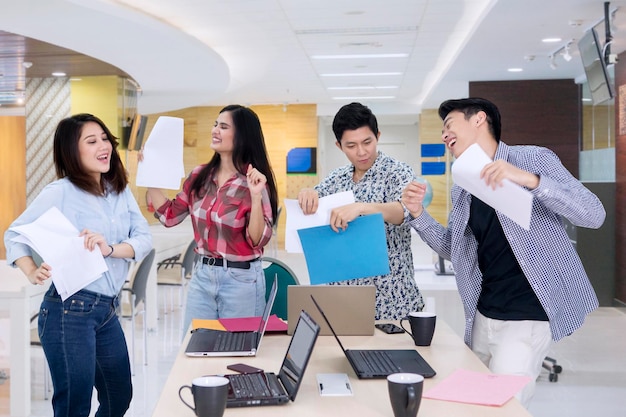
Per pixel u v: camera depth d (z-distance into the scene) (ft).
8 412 15.49
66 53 28.86
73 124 10.08
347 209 8.73
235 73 40.01
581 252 28.73
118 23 23.03
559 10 23.08
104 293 10.19
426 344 8.63
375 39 30.94
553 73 36.58
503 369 8.41
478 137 8.59
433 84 45.01
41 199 9.99
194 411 6.07
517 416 6.16
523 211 7.43
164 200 11.26
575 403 15.98
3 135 44.62
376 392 6.90
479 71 35.76
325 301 9.27
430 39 31.01
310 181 56.18
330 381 7.16
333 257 8.69
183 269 25.71
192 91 41.27
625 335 23.16
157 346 22.02
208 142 56.44
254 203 10.13
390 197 10.12
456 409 6.35
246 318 10.21
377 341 8.95
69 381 9.85
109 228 10.41
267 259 11.98
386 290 10.19
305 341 6.73
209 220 10.62
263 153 10.69
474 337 9.00
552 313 8.29
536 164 8.41
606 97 23.50
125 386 10.80
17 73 33.68
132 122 36.94
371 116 10.01
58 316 9.85
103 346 10.40
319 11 25.82
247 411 6.39
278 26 28.22
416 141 74.02
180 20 27.04
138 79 36.04
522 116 38.70
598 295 28.78
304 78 42.19
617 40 26.00
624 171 27.61
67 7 20.93
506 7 22.63
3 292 15.07
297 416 6.26
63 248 9.31
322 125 63.52
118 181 10.74
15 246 9.86
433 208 56.90
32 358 20.34
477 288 8.91
